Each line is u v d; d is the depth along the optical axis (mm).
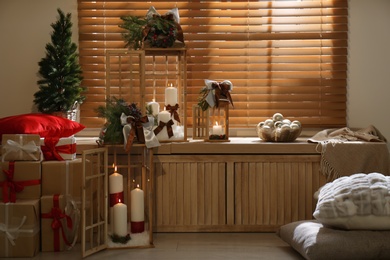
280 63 5023
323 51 5012
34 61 4988
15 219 3764
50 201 3916
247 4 4980
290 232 3879
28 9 4973
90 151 3828
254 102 5047
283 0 4988
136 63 5012
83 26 4980
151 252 3875
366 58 5031
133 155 4426
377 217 3508
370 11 5004
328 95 5047
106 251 3912
